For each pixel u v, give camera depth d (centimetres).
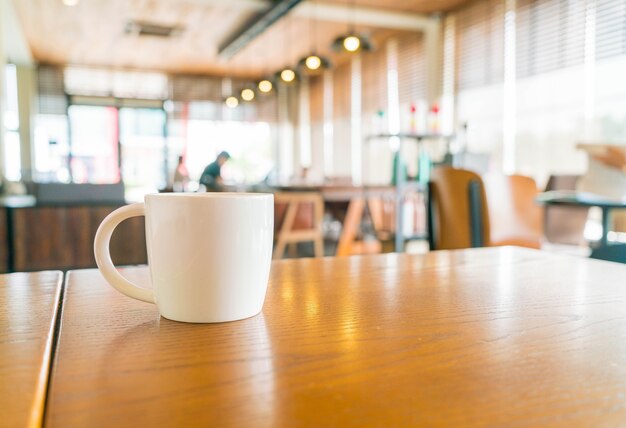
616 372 38
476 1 575
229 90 1009
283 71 602
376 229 497
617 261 118
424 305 59
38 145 891
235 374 37
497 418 30
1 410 30
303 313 55
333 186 416
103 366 38
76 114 941
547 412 31
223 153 686
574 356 41
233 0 578
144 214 52
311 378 36
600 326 50
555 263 90
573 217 301
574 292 66
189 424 29
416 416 30
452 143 483
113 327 49
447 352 42
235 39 702
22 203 322
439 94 638
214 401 32
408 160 668
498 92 550
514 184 218
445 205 209
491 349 43
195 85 988
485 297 63
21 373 36
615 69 428
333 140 888
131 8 609
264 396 33
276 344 44
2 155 519
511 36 529
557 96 482
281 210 399
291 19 634
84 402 32
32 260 318
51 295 63
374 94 769
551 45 485
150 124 988
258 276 52
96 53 818
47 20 651
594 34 443
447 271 82
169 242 49
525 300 61
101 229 52
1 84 520
